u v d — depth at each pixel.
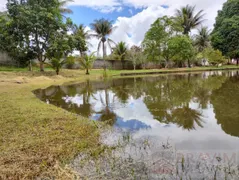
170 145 2.23
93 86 9.02
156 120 3.25
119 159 1.93
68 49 13.41
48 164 1.83
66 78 13.17
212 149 2.09
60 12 14.51
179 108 4.00
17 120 3.13
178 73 17.16
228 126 2.82
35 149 2.09
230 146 2.16
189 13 23.89
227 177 1.57
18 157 1.92
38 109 3.94
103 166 1.81
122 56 24.08
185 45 20.56
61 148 2.12
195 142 2.30
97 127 2.89
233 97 4.93
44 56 14.05
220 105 4.11
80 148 2.14
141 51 22.95
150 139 2.42
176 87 7.45
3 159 1.88
